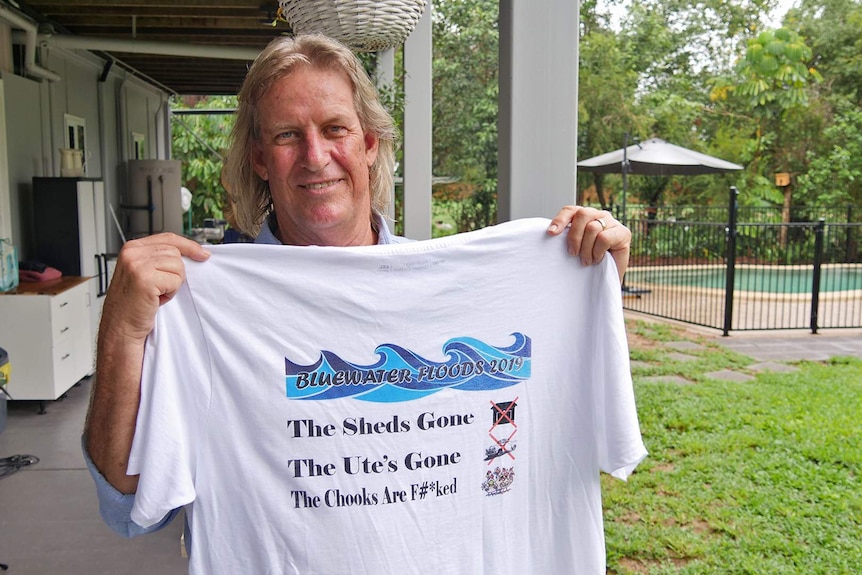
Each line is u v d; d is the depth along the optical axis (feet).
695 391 23.00
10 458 16.52
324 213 5.19
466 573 5.19
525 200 6.93
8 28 22.74
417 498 5.06
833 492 15.58
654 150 44.50
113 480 4.61
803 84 62.08
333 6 7.46
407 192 14.17
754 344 30.60
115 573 11.69
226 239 10.18
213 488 4.79
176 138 58.59
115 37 27.25
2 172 21.16
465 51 55.72
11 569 11.77
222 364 4.78
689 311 38.24
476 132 55.93
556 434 5.44
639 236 52.49
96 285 24.50
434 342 5.08
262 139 5.28
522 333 5.29
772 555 12.89
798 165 63.67
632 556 12.90
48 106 26.11
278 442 4.85
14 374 19.57
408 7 7.70
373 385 4.98
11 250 20.18
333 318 4.92
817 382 24.17
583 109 61.31
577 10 6.86
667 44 65.92
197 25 25.52
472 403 5.17
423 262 5.06
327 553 4.91
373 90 5.52
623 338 5.36
